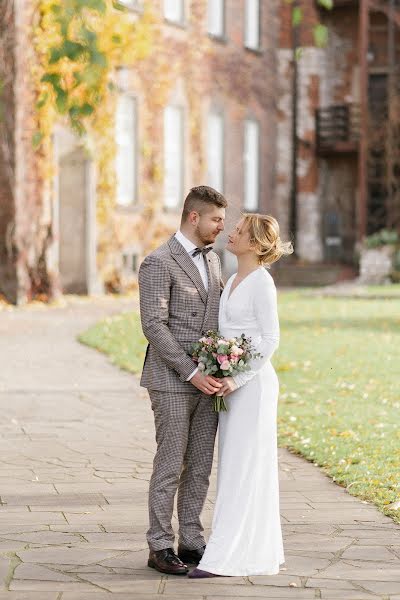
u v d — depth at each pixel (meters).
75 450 8.46
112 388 11.74
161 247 5.57
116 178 26.78
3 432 9.20
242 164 33.72
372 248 34.00
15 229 23.36
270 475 5.40
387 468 7.66
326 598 4.88
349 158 37.31
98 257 26.58
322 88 36.94
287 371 13.27
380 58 38.00
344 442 8.67
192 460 5.61
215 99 32.00
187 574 5.32
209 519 6.41
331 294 27.95
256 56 34.50
